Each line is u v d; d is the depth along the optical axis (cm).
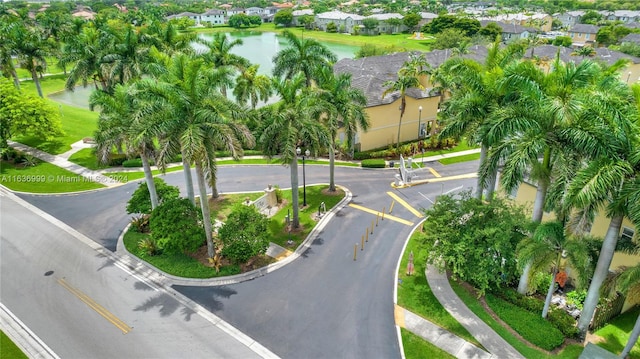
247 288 2291
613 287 1733
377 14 15688
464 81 2405
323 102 2964
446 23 11612
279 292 2259
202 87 2172
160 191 2925
